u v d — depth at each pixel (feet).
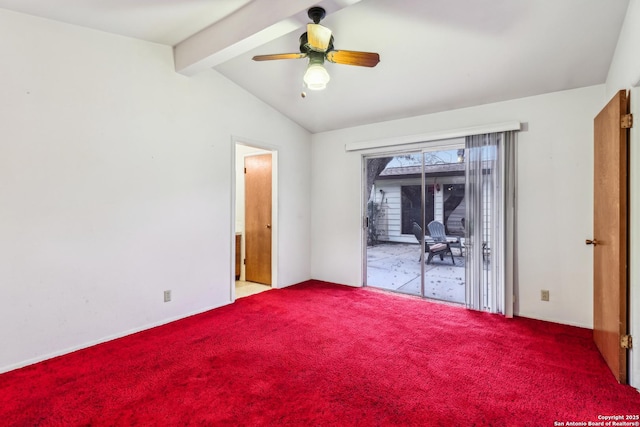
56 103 8.21
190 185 11.25
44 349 8.09
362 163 14.90
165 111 10.50
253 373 7.44
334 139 15.66
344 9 7.88
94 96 8.90
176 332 9.82
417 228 19.13
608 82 9.25
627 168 6.98
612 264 7.42
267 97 13.46
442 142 12.67
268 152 15.19
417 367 7.71
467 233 11.80
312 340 9.24
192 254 11.35
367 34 8.74
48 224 8.13
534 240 10.82
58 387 6.86
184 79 10.99
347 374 7.39
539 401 6.36
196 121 11.39
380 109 13.04
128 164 9.63
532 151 10.80
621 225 6.99
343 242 15.42
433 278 16.24
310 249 16.58
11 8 7.49
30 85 7.80
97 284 9.02
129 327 9.71
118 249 9.45
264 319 10.91
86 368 7.65
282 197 14.88
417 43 9.02
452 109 12.34
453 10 7.70
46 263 8.11
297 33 9.37
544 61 9.11
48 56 8.08
